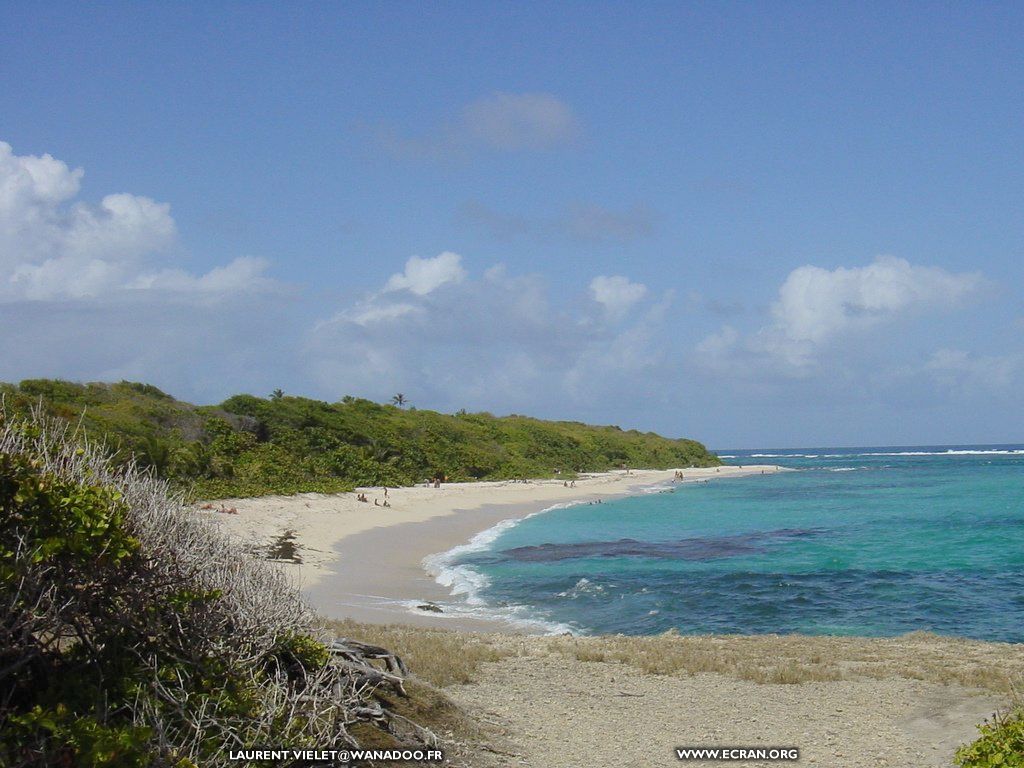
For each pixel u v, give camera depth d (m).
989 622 20.75
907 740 9.74
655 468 112.50
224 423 50.69
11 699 5.62
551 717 10.43
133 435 36.72
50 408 18.75
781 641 16.84
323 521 37.31
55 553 5.48
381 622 18.89
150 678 6.01
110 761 5.10
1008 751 6.92
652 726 10.23
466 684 12.03
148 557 6.10
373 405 78.94
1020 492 69.12
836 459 183.25
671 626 20.28
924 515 50.09
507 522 46.34
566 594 24.30
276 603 7.18
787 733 10.02
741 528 43.62
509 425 97.25
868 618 21.25
